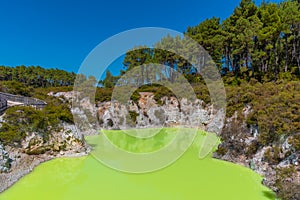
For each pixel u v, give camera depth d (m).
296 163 10.09
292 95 13.00
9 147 13.35
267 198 9.05
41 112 16.23
